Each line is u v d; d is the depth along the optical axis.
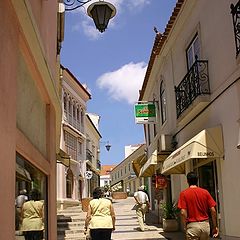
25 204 5.66
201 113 11.77
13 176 4.39
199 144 9.91
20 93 5.27
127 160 52.69
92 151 39.94
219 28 10.11
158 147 16.34
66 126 26.94
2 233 3.85
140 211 16.02
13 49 4.52
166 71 16.53
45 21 7.35
